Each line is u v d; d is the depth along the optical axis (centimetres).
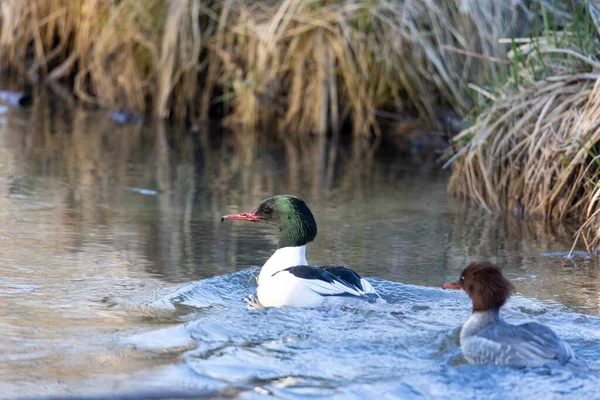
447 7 1778
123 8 1950
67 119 1883
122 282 938
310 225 986
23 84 2150
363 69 1798
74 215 1199
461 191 1427
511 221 1270
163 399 661
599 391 675
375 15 1795
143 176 1455
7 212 1191
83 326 804
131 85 1967
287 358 738
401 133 1831
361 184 1479
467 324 773
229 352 749
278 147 1738
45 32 2184
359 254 1089
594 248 1134
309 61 1841
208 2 1908
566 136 1254
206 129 1866
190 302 885
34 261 993
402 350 760
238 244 1112
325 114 1848
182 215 1234
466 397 666
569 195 1262
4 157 1520
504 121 1349
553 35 1403
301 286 877
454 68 1770
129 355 739
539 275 1019
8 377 693
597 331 815
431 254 1098
